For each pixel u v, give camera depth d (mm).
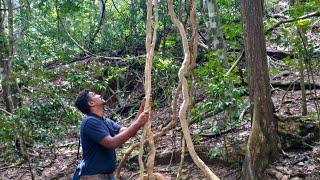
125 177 6289
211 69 5629
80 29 11961
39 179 6918
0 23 8648
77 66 7844
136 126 3025
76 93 7406
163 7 9656
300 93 7641
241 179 5352
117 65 9953
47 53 8914
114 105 10047
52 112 6824
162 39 9758
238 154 5797
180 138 6871
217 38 6488
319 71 7520
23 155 7199
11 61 7902
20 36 10250
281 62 9023
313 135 5684
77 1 10773
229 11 8234
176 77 8133
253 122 5270
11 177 7098
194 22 3168
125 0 11984
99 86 7340
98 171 3621
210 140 6367
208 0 6652
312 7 5559
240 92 5457
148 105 2988
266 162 5219
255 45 5191
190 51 3150
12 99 7840
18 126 6480
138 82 10352
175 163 6371
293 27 6305
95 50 11391
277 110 6969
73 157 7398
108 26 11688
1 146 7383
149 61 2955
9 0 8477
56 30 10992
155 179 2885
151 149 2943
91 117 3605
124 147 6941
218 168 5934
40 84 7062
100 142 3496
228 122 5797
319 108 6160
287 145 5629
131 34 11109
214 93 5387
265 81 5234
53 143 7270
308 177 5066
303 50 6012
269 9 12055
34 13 11445
